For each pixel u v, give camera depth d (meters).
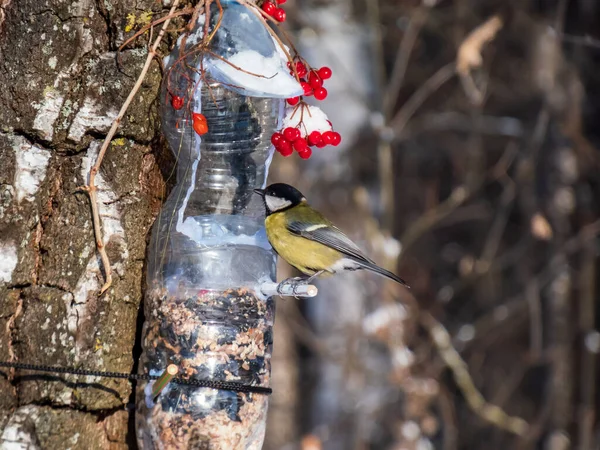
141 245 6.43
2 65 6.13
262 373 6.44
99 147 6.27
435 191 20.14
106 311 6.21
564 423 16.83
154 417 6.06
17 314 6.04
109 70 6.30
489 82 19.17
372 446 17.19
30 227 6.09
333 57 16.97
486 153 20.03
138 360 6.39
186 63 6.32
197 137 6.39
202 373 6.14
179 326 6.15
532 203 17.50
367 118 18.23
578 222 17.45
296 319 18.08
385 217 16.77
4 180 6.04
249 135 6.86
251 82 6.14
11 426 5.91
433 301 19.64
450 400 17.66
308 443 15.30
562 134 17.39
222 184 6.71
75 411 6.08
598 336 16.92
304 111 7.04
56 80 6.18
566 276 17.09
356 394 17.09
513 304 17.09
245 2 6.49
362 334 16.44
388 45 20.89
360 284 17.09
